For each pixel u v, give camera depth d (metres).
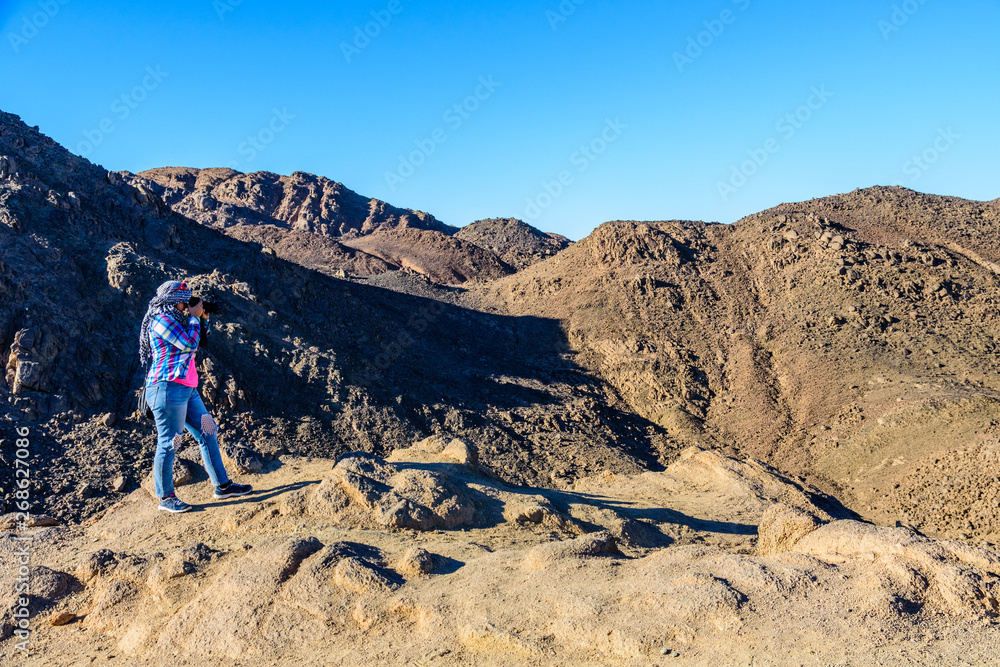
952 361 31.56
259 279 28.27
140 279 20.95
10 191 21.70
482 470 10.69
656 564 5.06
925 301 37.38
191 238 28.55
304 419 21.23
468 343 40.44
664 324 41.38
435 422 25.44
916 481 23.42
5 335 16.09
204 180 107.25
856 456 26.97
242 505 7.84
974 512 20.48
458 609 4.79
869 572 4.39
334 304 32.91
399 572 5.68
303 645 4.74
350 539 6.84
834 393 31.84
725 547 9.89
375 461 8.90
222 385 20.33
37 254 19.45
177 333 7.55
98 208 24.91
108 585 6.02
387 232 93.44
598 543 5.85
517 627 4.39
